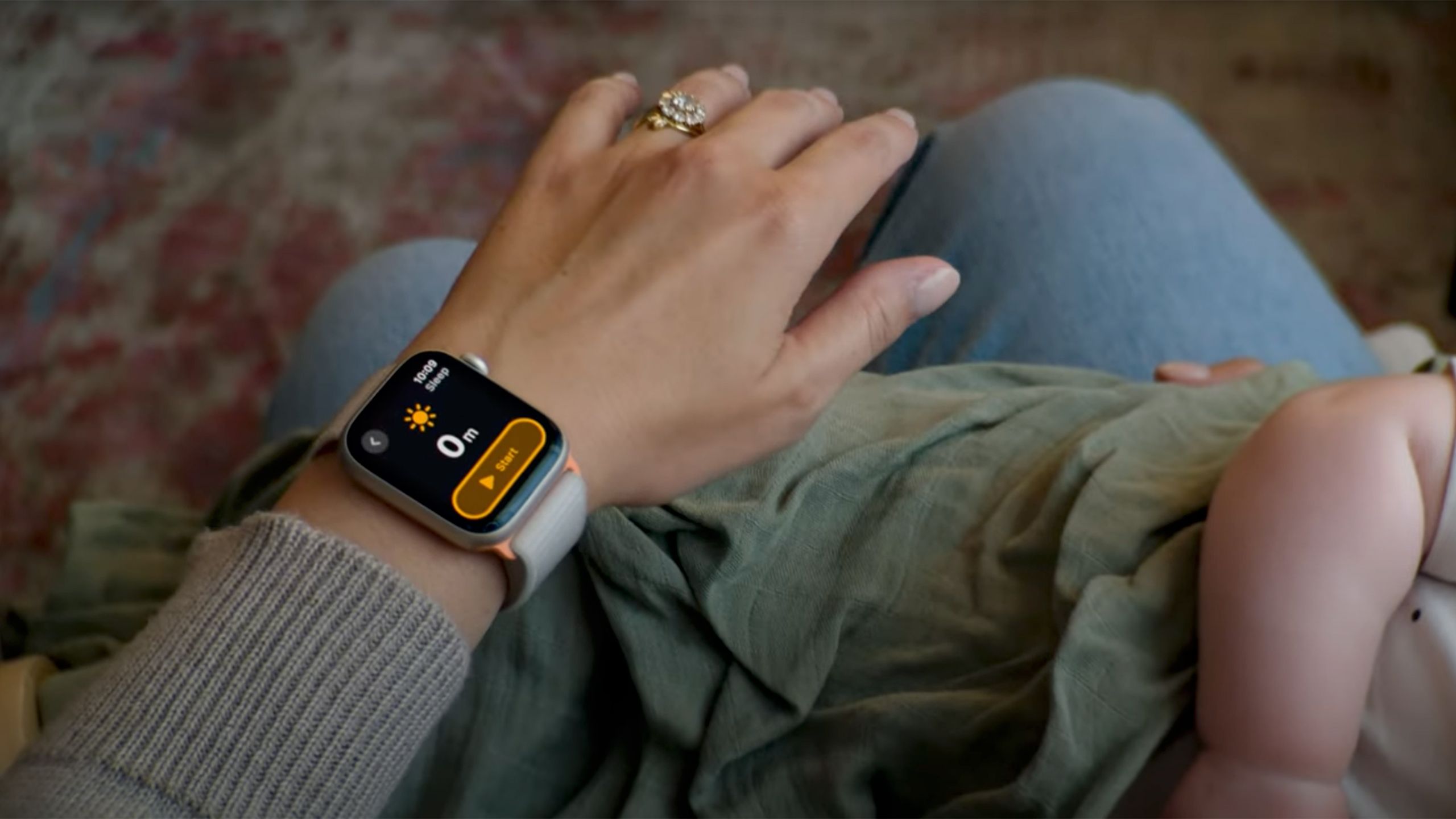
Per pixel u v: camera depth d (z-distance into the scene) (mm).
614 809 610
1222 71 1607
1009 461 630
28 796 364
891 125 475
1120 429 628
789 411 463
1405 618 529
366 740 396
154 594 790
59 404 1325
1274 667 516
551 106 1562
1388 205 1498
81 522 815
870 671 591
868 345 472
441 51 1608
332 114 1546
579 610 619
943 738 560
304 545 400
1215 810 533
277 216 1464
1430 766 519
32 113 1532
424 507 415
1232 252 893
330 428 457
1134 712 536
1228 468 563
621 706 642
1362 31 1648
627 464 456
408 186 1493
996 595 585
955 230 912
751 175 460
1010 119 954
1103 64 1613
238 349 1368
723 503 604
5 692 650
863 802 576
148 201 1467
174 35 1604
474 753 613
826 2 1671
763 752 594
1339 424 533
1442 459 519
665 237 459
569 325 456
